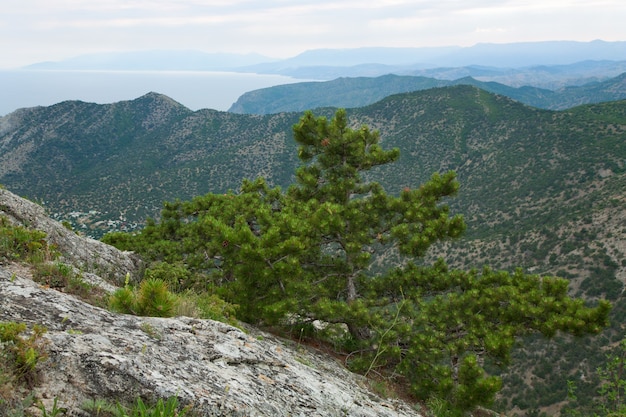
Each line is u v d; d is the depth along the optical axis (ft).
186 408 10.47
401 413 24.59
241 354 17.56
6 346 10.48
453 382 32.32
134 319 16.72
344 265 43.93
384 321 35.99
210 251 50.88
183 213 65.46
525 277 40.16
